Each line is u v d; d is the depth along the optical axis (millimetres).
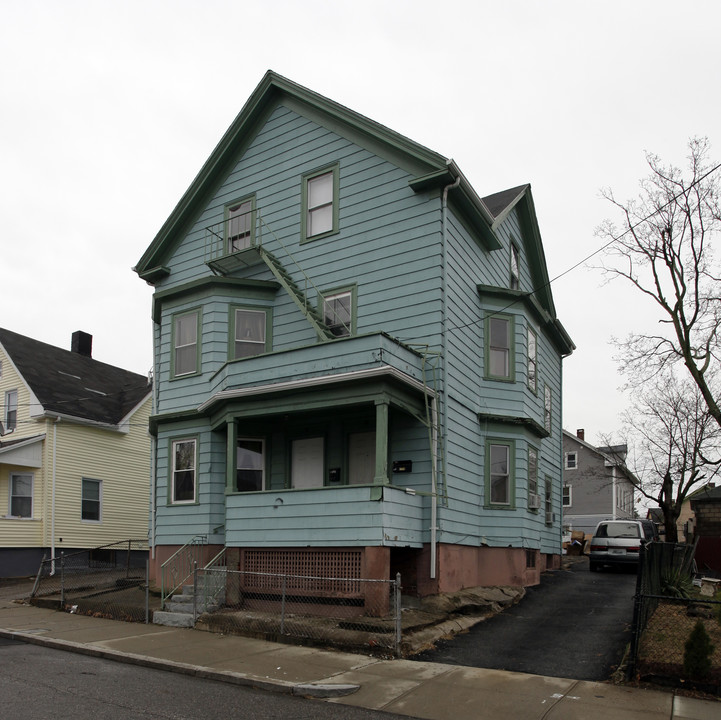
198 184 19516
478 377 17438
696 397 25438
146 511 28188
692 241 17625
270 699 8492
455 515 15352
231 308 17672
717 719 7699
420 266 15648
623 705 8188
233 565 14539
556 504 23297
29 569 23047
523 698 8484
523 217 21969
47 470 24078
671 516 25141
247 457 17172
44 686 8641
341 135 17469
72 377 28516
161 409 18453
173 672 9820
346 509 13195
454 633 12203
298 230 17797
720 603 9227
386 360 13711
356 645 10945
